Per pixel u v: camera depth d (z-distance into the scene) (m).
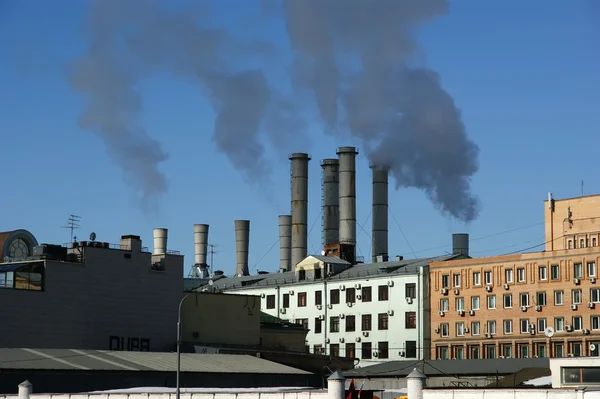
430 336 153.62
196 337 135.12
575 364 79.31
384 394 97.44
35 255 126.56
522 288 145.12
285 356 132.50
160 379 107.75
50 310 121.75
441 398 68.81
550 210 159.25
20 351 108.31
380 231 198.50
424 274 155.12
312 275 170.88
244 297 141.25
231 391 81.06
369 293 160.62
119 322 128.12
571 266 140.75
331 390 66.75
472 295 150.12
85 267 125.88
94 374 103.62
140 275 131.25
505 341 145.25
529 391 65.56
